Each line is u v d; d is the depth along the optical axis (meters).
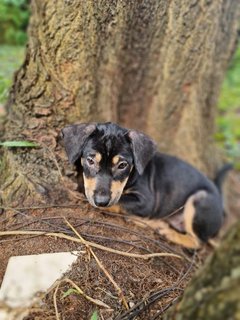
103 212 0.67
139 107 0.91
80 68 0.71
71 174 0.69
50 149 0.69
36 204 0.65
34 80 0.72
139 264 0.60
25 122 0.72
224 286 0.36
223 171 0.97
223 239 0.39
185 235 0.77
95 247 0.59
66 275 0.55
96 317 0.51
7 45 1.15
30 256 0.57
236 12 0.88
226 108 1.44
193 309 0.39
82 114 0.76
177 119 0.93
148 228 0.71
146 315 0.53
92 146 0.64
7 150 0.69
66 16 0.66
